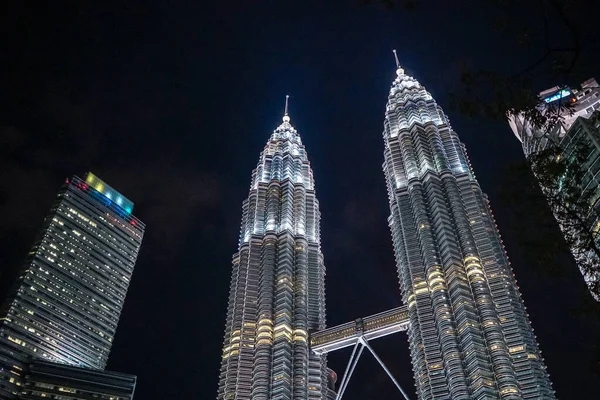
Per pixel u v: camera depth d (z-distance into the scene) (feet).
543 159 139.85
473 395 609.42
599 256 132.77
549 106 135.44
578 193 137.90
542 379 605.31
